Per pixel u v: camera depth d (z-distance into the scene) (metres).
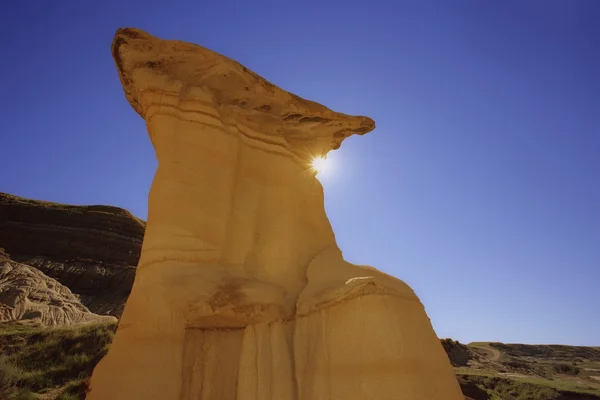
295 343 4.93
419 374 4.60
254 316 4.90
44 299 33.38
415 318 5.15
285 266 5.91
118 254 54.66
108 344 18.53
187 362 4.83
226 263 5.43
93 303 44.34
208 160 5.76
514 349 69.50
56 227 55.94
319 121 7.33
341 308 4.91
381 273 5.81
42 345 18.62
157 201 5.35
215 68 6.38
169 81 5.94
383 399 4.30
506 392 27.05
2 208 56.38
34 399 13.77
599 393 26.77
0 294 31.75
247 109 6.65
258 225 6.00
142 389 4.29
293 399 4.61
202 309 4.71
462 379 26.97
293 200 6.52
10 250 51.09
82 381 14.95
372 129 7.81
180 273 4.95
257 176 6.34
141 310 4.73
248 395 4.60
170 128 5.73
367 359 4.54
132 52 6.16
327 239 6.63
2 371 14.98
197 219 5.35
